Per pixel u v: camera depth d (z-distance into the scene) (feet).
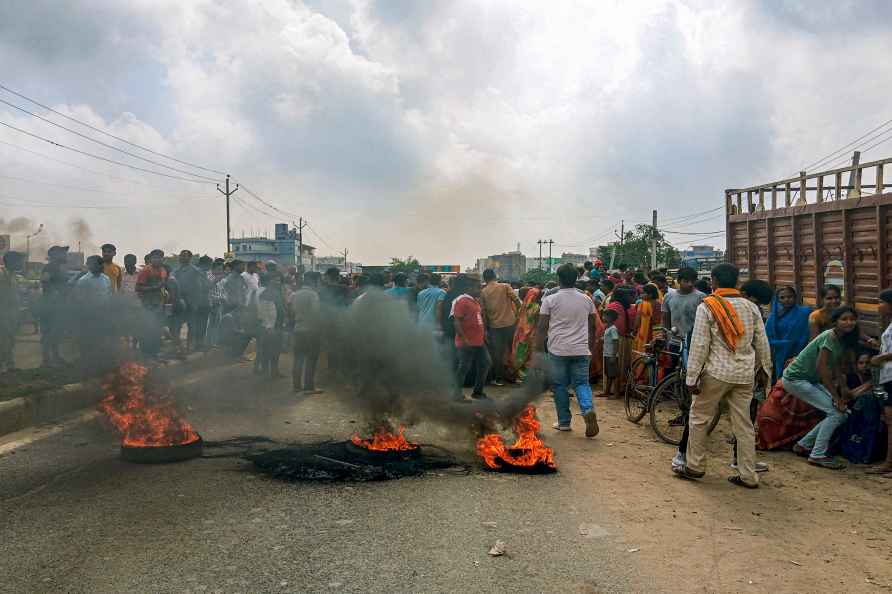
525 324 36.22
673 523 14.67
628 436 23.61
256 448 20.47
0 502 15.02
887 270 24.06
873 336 24.81
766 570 12.23
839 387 20.08
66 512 14.42
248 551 12.53
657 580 11.73
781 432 21.67
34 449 19.92
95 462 18.53
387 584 11.28
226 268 46.06
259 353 36.06
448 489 16.80
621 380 31.48
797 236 30.78
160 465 18.35
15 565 11.68
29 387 25.68
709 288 30.14
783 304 24.22
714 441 22.95
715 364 17.57
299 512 14.80
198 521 14.05
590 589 11.30
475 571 11.91
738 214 37.99
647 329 30.14
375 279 29.04
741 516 15.21
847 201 26.32
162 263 37.35
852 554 13.03
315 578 11.44
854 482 18.16
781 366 23.89
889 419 18.81
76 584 10.98
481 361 30.35
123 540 12.91
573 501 16.07
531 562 12.38
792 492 17.17
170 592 10.78
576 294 23.91
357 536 13.46
